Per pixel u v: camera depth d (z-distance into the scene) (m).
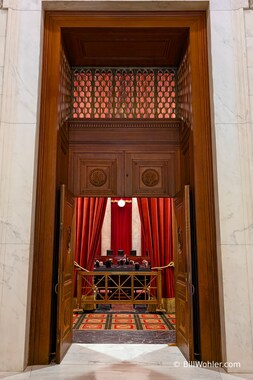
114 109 5.09
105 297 7.20
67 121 4.88
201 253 3.95
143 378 3.33
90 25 4.34
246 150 3.93
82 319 6.54
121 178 4.88
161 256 7.75
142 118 5.02
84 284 7.84
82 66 5.21
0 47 4.11
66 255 4.29
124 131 4.99
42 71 4.23
